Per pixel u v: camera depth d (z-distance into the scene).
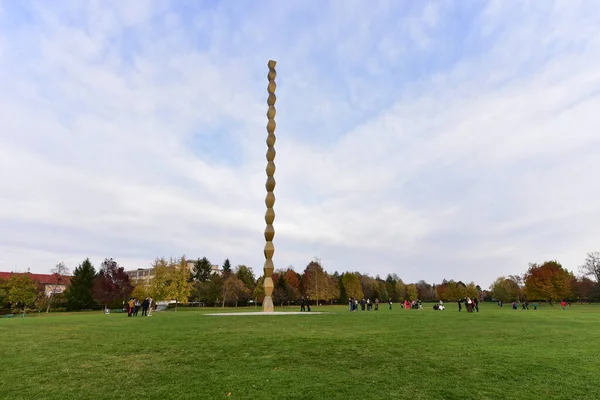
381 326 23.00
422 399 9.86
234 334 18.88
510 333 20.89
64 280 107.44
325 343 16.52
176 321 25.28
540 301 104.62
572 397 10.05
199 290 92.88
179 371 12.26
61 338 17.94
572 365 13.19
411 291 137.75
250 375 11.80
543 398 9.97
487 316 32.03
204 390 10.44
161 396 10.01
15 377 11.65
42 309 80.94
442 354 14.78
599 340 18.83
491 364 13.29
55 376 11.76
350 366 12.94
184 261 76.38
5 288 75.69
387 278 161.25
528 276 89.25
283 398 9.84
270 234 42.31
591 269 105.38
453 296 132.62
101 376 11.77
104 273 83.19
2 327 22.17
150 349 15.32
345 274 115.06
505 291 108.12
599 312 44.84
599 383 11.17
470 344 16.95
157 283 74.19
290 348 15.50
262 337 17.91
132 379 11.45
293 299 96.00
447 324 24.80
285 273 120.31
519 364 13.28
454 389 10.64
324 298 96.25
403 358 14.08
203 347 15.65
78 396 10.05
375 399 9.82
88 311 80.00
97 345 16.17
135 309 38.16
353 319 26.97
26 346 16.03
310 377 11.64
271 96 45.78
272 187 43.41
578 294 100.62
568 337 19.77
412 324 24.42
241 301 97.31
